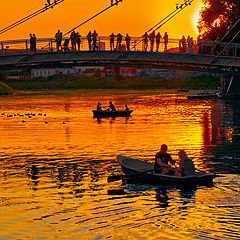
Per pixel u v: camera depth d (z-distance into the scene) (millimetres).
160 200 30375
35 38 121500
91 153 49562
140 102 144625
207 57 126875
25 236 24781
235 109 109438
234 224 25938
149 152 50188
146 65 134625
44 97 190375
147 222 26406
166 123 80250
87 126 77062
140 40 126250
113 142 57750
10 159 46594
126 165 39125
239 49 145625
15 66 128375
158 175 34094
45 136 64438
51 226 26125
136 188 33375
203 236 24312
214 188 32750
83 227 25875
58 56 124125
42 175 38656
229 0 151000
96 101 154250
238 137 61031
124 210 28578
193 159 45062
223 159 44875
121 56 125812
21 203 30375
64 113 105312
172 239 24000
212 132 66750
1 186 34906
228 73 133125
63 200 30953
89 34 123625
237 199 30203
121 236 24516
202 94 161250
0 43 123000
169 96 181875
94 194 32250
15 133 68250
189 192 31953
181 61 127062
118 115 94438
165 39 126750
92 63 132750
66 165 42938
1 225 26359
